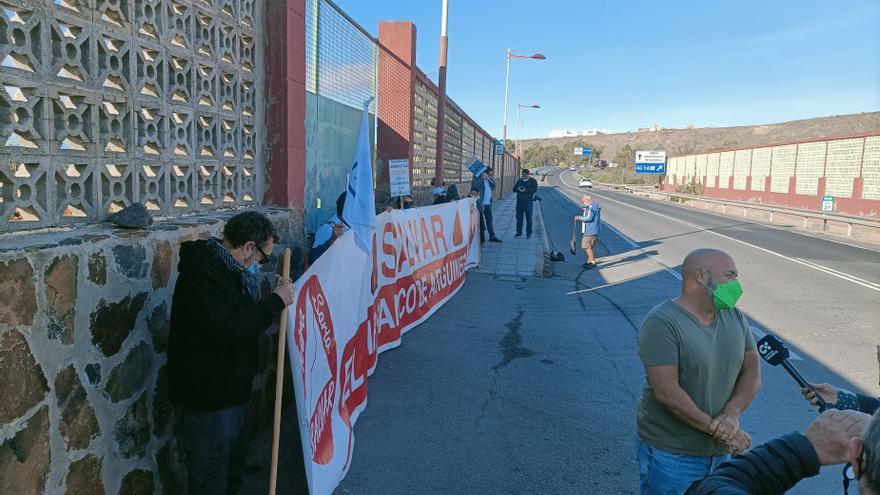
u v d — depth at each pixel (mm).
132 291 2863
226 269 2838
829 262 15398
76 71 2725
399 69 11055
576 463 4250
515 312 8891
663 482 2756
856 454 1270
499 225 21062
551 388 5723
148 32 3297
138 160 3215
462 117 20594
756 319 9070
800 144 36250
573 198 50000
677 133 174625
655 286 11492
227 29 4258
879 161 28391
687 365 2662
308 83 6164
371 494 3748
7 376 2119
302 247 5234
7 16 2336
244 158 4625
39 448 2291
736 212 37812
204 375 2805
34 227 2541
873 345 7699
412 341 7051
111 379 2723
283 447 4305
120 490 2812
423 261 7961
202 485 2898
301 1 5125
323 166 6871
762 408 5441
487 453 4348
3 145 2346
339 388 3965
